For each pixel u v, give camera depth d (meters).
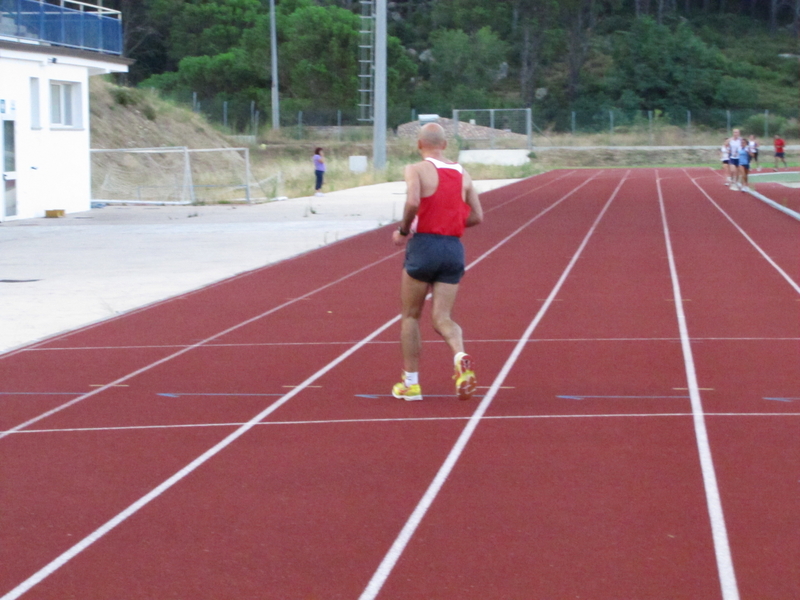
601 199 33.72
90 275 16.28
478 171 52.31
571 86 103.69
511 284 14.87
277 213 29.23
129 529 5.49
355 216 27.81
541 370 9.27
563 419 7.56
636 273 15.77
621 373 9.08
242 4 102.25
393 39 95.06
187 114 50.97
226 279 15.77
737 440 6.92
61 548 5.24
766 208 28.66
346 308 12.99
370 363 9.74
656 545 5.10
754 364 9.31
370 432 7.31
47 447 7.12
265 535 5.36
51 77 28.62
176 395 8.59
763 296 13.30
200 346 10.71
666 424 7.36
